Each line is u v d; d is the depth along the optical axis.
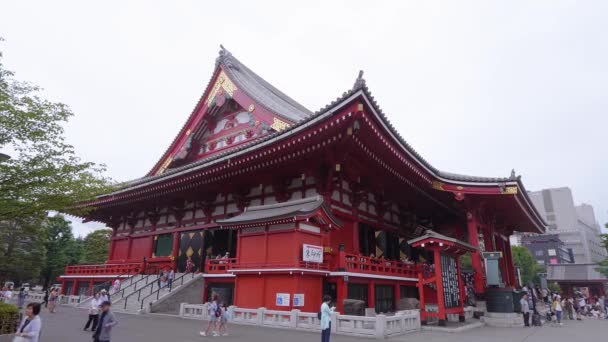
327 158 20.50
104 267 33.19
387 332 14.93
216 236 26.84
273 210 21.67
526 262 69.62
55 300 24.03
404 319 16.45
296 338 13.80
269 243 19.06
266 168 22.61
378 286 22.30
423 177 24.69
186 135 34.56
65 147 14.86
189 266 26.73
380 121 18.22
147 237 33.03
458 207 29.38
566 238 114.69
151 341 12.58
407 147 21.19
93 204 33.34
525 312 22.11
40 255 53.97
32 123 13.63
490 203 28.77
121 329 15.22
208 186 26.66
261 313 17.48
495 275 23.69
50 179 14.50
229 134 32.12
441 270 18.86
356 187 23.84
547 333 18.78
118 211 36.25
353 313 16.95
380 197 27.52
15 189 13.87
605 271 64.44
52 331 15.17
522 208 29.72
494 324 22.30
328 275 19.30
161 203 31.94
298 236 18.09
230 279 22.45
